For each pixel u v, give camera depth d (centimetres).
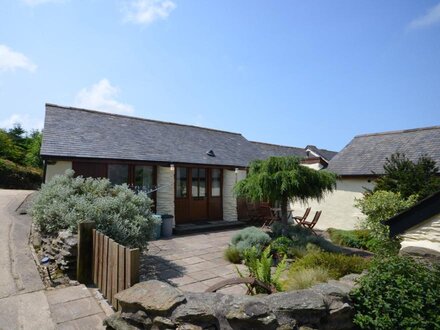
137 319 267
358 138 1573
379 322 262
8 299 346
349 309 279
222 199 1309
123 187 662
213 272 591
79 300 354
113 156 946
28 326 287
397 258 321
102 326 294
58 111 1095
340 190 1323
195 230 1071
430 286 271
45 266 474
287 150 2152
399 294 267
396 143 1352
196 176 1222
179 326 241
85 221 448
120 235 525
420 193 862
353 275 359
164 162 1052
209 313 243
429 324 252
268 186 796
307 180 811
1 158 2188
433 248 419
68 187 620
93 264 426
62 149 877
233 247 693
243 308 244
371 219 866
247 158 1411
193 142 1340
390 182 988
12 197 1262
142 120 1341
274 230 826
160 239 929
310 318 257
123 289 318
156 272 586
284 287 398
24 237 629
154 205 1084
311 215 1412
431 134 1286
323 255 480
